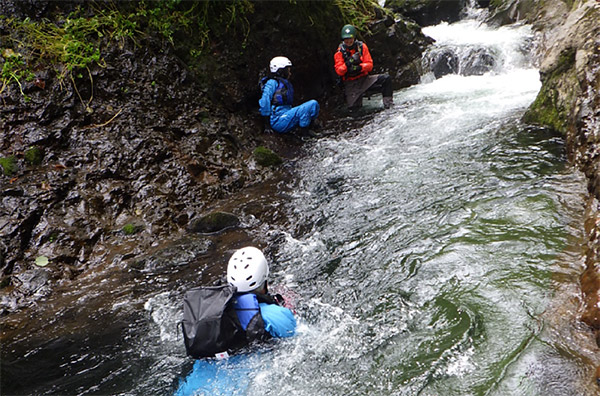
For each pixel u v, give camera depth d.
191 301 3.33
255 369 3.34
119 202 5.68
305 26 8.52
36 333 4.15
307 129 7.68
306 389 3.26
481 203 5.24
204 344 3.23
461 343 3.49
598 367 3.05
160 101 6.73
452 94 8.68
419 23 12.26
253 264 3.49
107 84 6.50
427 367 3.34
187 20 7.32
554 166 5.72
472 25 11.45
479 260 4.35
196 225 5.55
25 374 3.67
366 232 5.12
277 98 7.39
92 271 5.00
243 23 7.81
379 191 5.90
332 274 4.54
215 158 6.62
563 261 4.16
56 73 6.27
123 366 3.67
